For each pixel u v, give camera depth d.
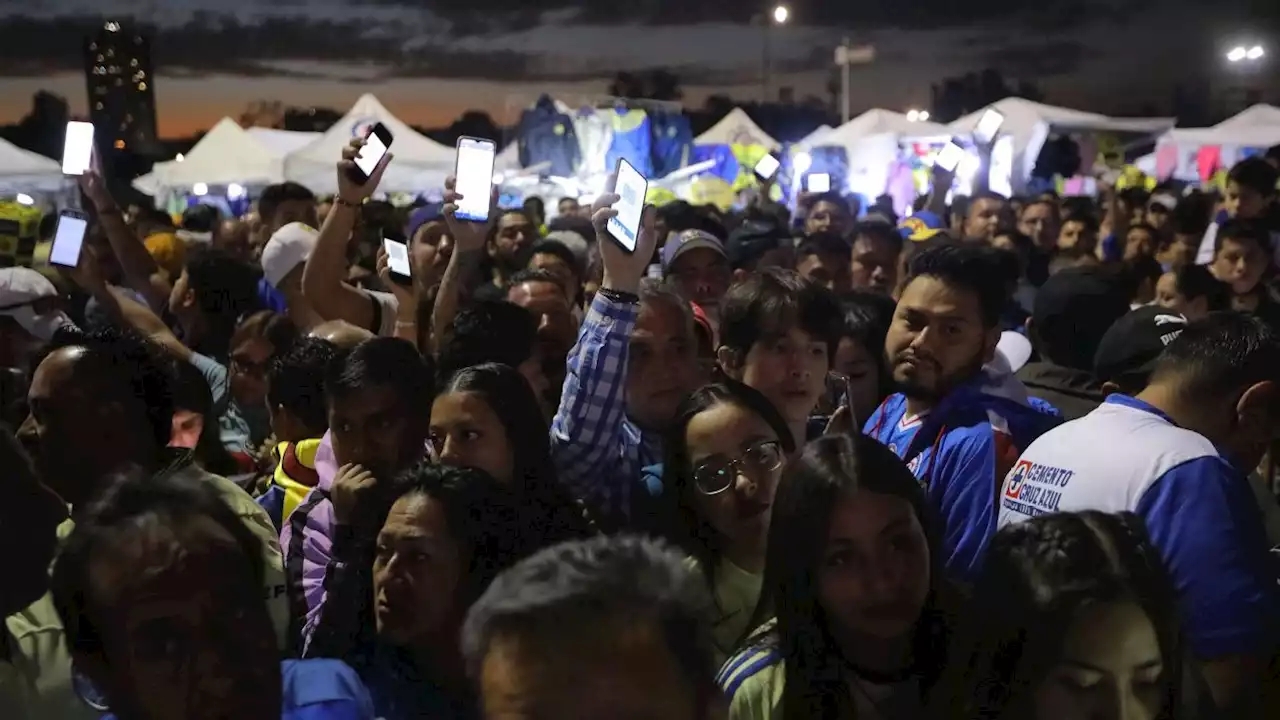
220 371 4.16
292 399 2.97
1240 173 6.98
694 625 1.10
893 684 1.69
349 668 1.60
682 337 2.91
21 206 6.33
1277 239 6.14
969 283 2.63
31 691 1.74
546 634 1.05
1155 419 2.09
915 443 2.66
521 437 2.41
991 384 2.71
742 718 1.67
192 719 1.31
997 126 11.43
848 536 1.65
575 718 1.03
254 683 1.34
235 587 1.34
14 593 1.75
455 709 1.86
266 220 7.06
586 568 1.12
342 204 4.16
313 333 3.50
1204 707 1.60
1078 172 18.02
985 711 1.50
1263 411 2.10
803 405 2.72
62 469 2.28
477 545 1.96
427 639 1.94
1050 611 1.44
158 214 9.41
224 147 18.75
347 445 2.47
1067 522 1.52
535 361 3.19
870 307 3.38
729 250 5.91
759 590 2.12
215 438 3.10
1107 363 2.75
